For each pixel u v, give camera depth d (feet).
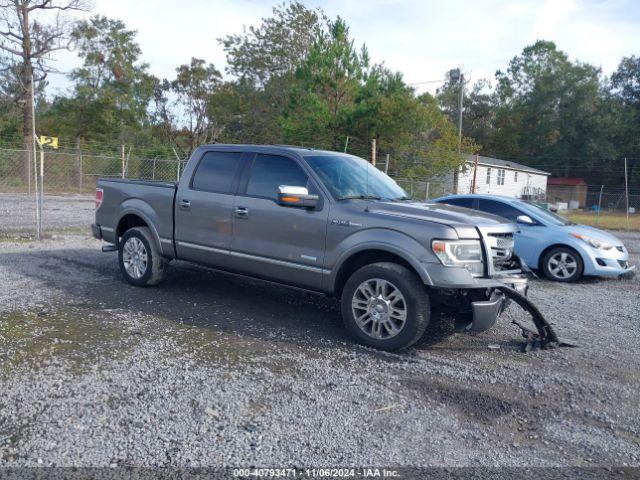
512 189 162.61
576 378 15.25
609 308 24.39
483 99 238.89
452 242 15.84
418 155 93.66
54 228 43.52
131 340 16.78
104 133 148.56
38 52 116.78
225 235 20.38
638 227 87.20
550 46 221.46
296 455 10.69
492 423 12.44
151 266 22.90
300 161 19.12
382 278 16.58
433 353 16.87
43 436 10.97
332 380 14.35
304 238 18.28
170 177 95.66
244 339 17.39
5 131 126.82
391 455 10.85
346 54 107.76
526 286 17.79
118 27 146.00
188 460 10.34
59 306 20.22
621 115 186.50
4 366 14.33
